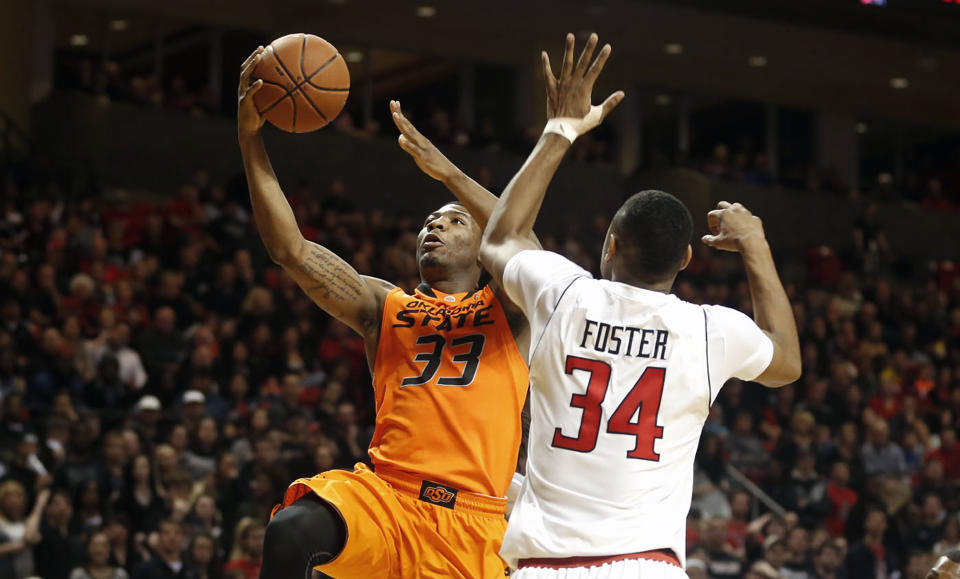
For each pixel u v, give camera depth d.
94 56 24.06
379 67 26.59
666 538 3.68
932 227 28.22
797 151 30.11
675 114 28.95
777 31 25.45
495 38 26.67
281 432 13.21
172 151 22.44
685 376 3.75
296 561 4.56
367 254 18.70
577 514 3.67
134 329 14.91
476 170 24.00
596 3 24.06
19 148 21.56
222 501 12.12
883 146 31.27
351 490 4.79
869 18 23.69
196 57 25.05
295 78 4.71
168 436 12.99
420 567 4.86
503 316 5.11
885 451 16.64
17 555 10.72
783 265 25.06
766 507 14.98
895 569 14.11
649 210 3.84
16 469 11.44
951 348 22.41
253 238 18.91
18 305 14.41
